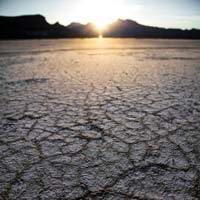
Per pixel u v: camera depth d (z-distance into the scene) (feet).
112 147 9.53
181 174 7.75
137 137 10.34
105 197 6.83
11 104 15.21
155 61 39.01
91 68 31.27
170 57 45.98
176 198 6.70
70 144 9.85
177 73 26.09
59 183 7.45
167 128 11.19
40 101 15.72
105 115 12.99
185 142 9.83
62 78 23.88
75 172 7.97
